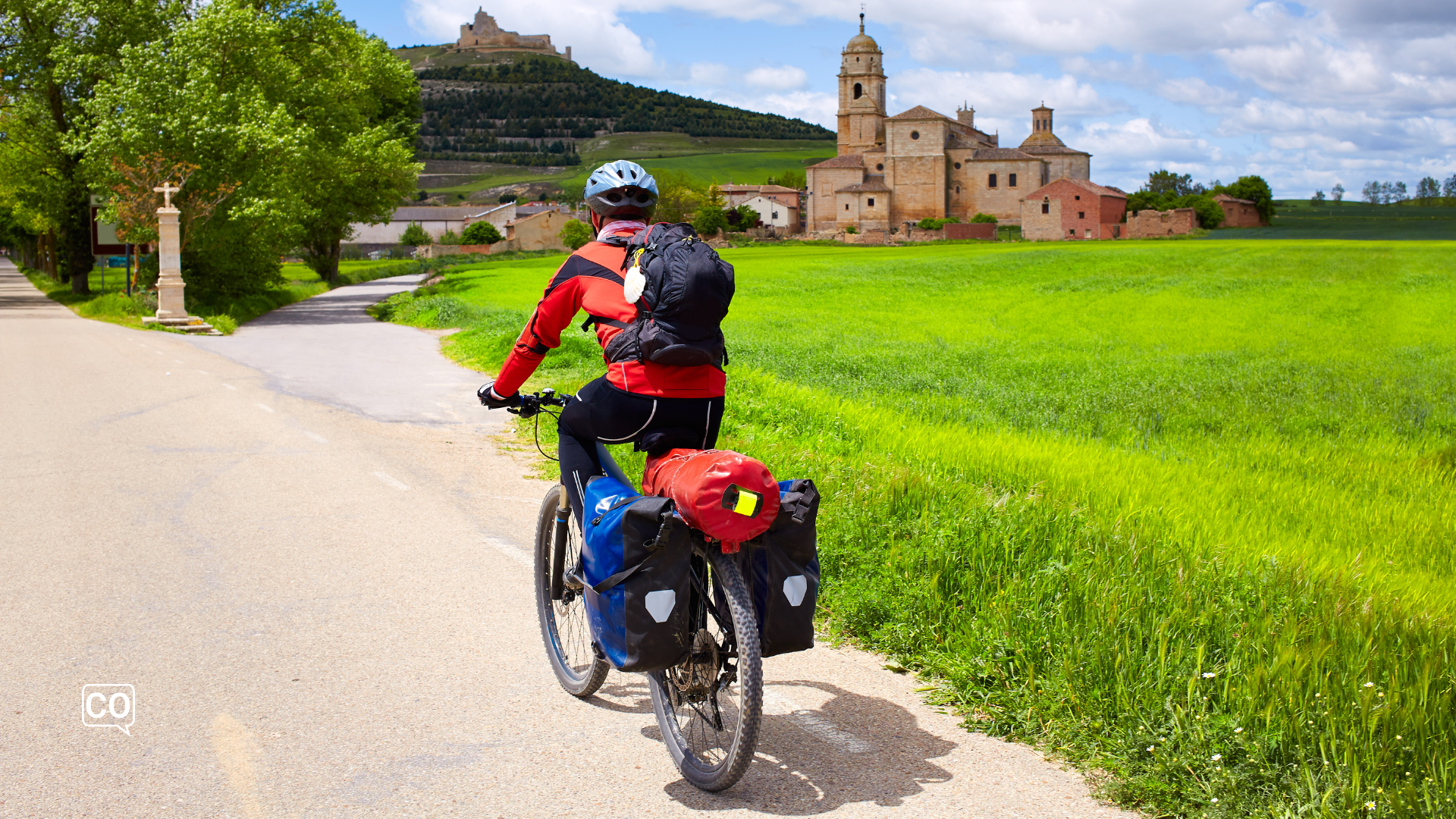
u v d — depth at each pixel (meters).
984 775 3.78
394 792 3.59
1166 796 3.56
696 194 144.62
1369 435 12.69
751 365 18.25
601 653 3.81
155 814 3.40
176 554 6.51
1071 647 4.40
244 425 11.65
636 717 4.29
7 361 18.16
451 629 5.25
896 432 10.37
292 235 38.62
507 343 19.75
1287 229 139.12
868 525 6.25
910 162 138.00
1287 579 5.30
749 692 3.32
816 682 4.69
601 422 3.74
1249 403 15.11
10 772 3.67
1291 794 3.46
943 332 28.89
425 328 30.61
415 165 54.25
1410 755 3.58
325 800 3.52
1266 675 4.02
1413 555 7.02
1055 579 5.13
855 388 15.83
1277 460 10.77
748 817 3.46
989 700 4.35
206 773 3.70
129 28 38.34
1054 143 153.38
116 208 33.34
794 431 10.41
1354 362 21.69
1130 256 73.19
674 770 3.80
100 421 11.74
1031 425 13.00
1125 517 6.52
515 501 8.23
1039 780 3.75
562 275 3.89
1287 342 26.34
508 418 12.83
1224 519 7.20
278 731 4.05
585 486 3.99
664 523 3.43
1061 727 4.05
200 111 34.28
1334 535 7.34
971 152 140.25
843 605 5.35
